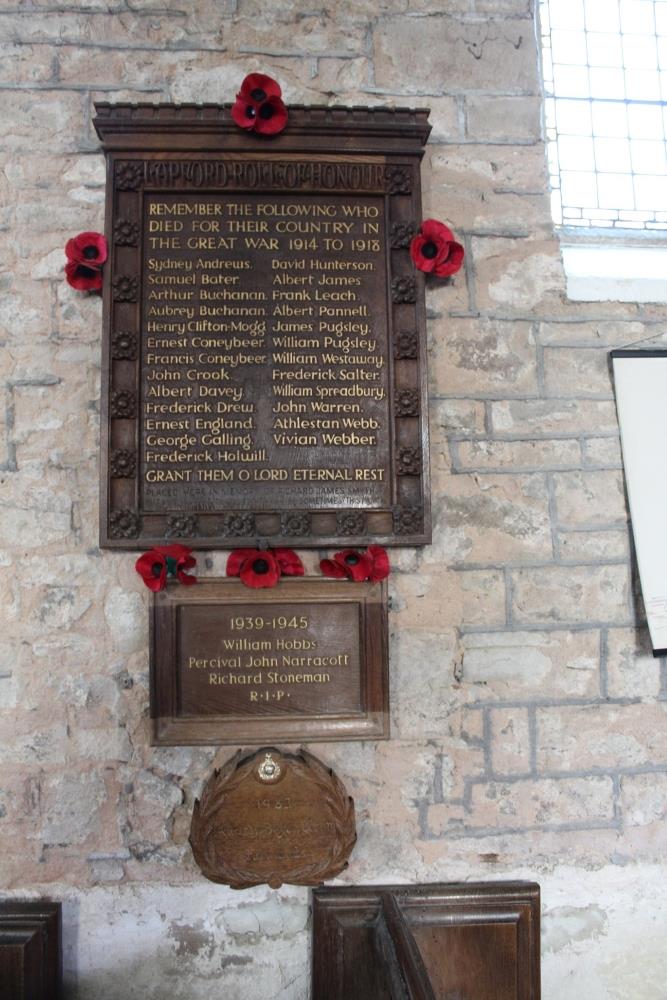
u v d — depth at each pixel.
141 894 2.38
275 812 2.37
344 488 2.46
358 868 2.43
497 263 2.60
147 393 2.45
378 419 2.49
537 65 2.69
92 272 2.45
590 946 2.46
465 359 2.56
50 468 2.45
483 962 2.34
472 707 2.49
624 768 2.51
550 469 2.56
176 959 2.38
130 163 2.49
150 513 2.40
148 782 2.40
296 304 2.50
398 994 1.86
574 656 2.52
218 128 2.49
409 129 2.53
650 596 2.50
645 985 2.45
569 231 2.86
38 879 2.37
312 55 2.61
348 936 2.35
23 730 2.39
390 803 2.45
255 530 2.43
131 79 2.56
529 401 2.57
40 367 2.47
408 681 2.48
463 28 2.66
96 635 2.42
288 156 2.52
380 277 2.53
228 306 2.49
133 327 2.46
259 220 2.52
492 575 2.52
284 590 2.45
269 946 2.39
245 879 2.34
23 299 2.49
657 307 2.65
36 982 2.24
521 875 2.46
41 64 2.55
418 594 2.50
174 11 2.59
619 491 2.57
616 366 2.58
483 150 2.63
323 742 2.45
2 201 2.51
